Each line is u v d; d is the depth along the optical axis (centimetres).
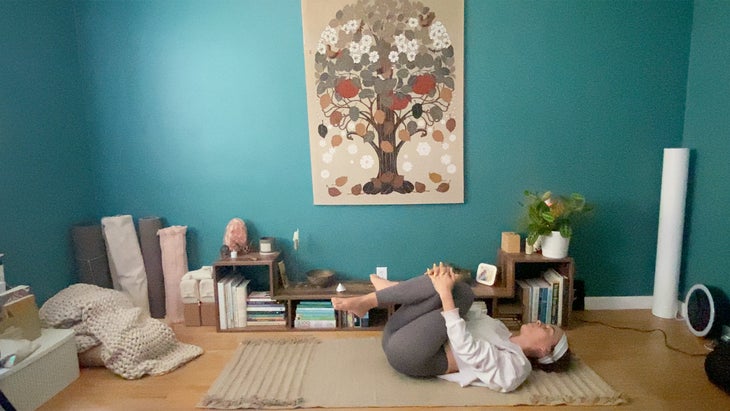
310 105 290
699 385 210
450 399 200
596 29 282
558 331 221
